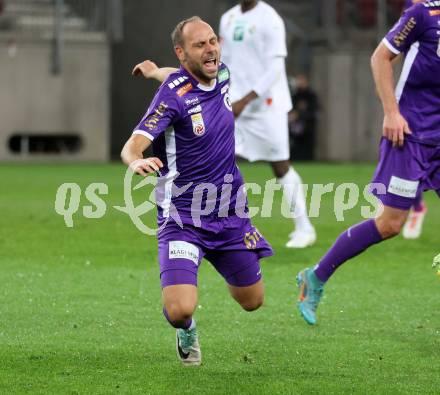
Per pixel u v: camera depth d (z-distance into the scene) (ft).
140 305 85.56
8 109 261.85
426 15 73.92
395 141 74.95
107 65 266.36
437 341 73.10
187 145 62.23
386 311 83.92
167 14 282.77
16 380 61.98
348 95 282.56
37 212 151.64
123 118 289.12
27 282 95.71
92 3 272.10
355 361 67.21
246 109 117.50
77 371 64.23
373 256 113.29
